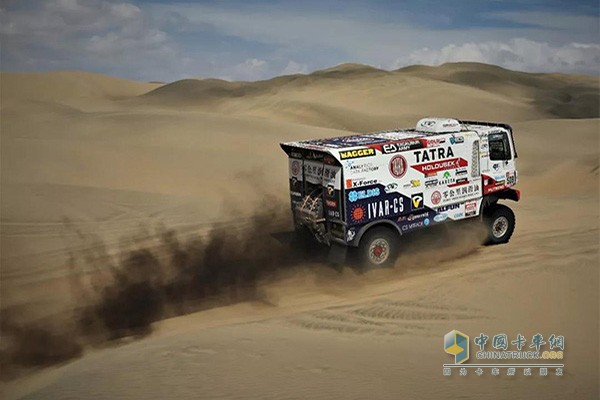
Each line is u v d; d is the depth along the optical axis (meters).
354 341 9.27
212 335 9.63
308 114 61.09
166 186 23.30
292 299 12.30
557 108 76.88
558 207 19.41
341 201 12.84
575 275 11.86
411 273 13.30
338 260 13.11
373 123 58.12
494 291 11.29
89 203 20.53
